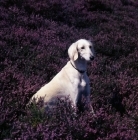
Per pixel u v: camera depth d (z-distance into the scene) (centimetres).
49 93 295
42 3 704
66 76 298
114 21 741
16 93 309
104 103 335
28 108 280
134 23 758
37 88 324
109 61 472
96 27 671
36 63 411
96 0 844
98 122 257
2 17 571
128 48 539
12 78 340
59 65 421
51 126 241
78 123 244
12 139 232
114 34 607
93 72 415
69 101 274
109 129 254
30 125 247
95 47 515
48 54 443
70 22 694
